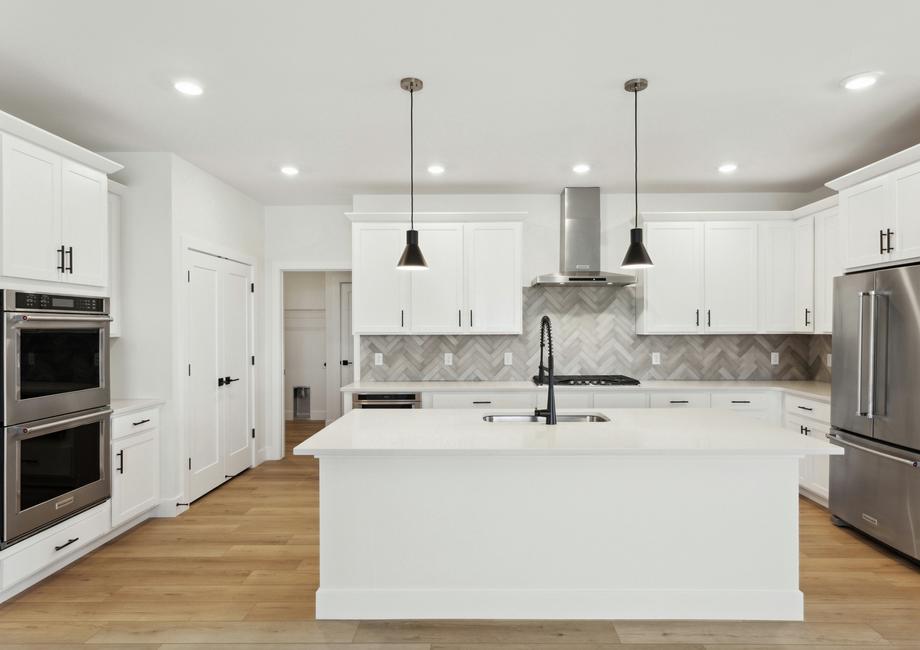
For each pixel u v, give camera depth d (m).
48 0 2.00
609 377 4.80
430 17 2.13
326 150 3.72
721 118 3.16
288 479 4.70
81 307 2.97
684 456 2.38
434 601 2.42
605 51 2.40
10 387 2.48
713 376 4.95
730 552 2.41
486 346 5.00
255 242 5.14
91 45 2.34
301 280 7.54
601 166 4.10
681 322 4.63
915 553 2.83
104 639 2.27
